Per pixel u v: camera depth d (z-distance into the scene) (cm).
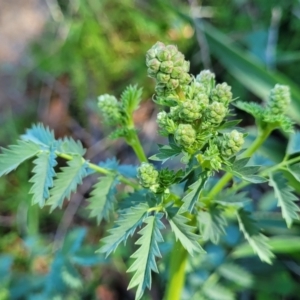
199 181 14
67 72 38
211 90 15
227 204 17
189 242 15
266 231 27
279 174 17
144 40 37
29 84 38
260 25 36
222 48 32
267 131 17
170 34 37
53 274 24
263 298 26
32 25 40
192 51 36
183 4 38
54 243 32
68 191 16
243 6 37
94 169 17
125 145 35
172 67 14
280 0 35
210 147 14
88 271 30
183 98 14
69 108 37
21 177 35
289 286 26
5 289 26
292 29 35
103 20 37
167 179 15
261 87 30
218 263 25
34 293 26
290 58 34
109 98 18
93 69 37
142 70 36
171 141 15
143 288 14
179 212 14
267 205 27
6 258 27
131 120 18
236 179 19
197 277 25
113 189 17
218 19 37
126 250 28
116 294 30
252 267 27
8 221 34
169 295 20
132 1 37
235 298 26
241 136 14
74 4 38
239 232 26
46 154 16
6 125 37
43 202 15
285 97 17
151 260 14
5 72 39
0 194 34
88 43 37
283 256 28
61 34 39
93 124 36
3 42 40
